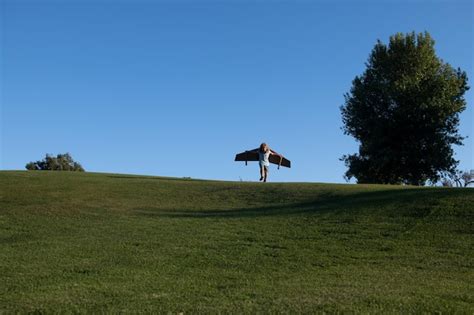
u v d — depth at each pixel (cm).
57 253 1471
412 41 5822
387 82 5769
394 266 1345
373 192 2488
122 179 3164
